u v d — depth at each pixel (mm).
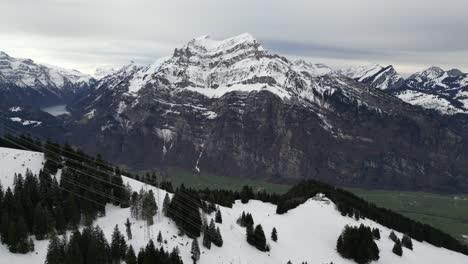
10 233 139125
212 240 172750
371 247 198875
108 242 149250
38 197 163250
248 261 170375
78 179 180375
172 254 146125
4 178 182250
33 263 136875
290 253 190250
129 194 183750
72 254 133375
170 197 198750
